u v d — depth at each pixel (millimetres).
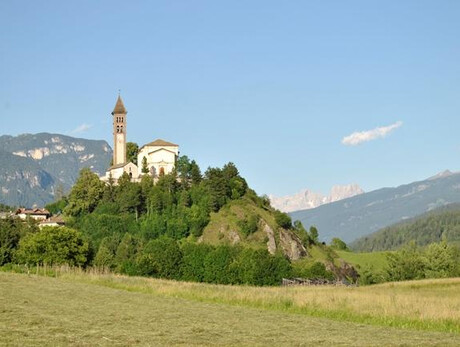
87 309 57062
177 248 175750
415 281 112125
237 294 74938
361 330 50562
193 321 52250
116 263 174000
